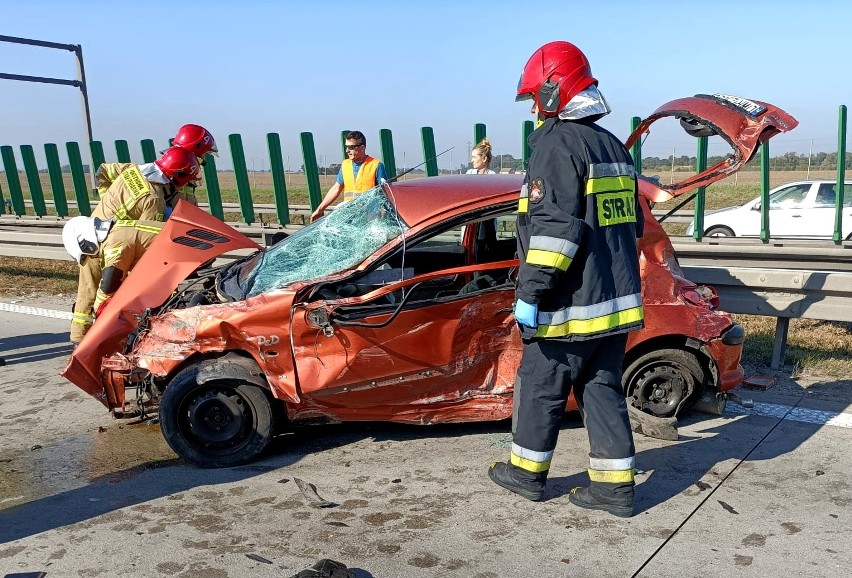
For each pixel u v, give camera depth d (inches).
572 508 147.3
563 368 140.6
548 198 129.5
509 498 152.1
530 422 145.5
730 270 234.8
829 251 315.3
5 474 172.9
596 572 124.7
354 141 335.9
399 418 174.7
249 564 129.9
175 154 239.3
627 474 141.9
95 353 179.8
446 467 167.9
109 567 129.9
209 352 171.0
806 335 276.1
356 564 129.0
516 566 127.2
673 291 180.1
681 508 146.3
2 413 217.2
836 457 168.9
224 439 171.9
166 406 169.3
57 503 156.4
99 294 224.4
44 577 126.8
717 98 185.2
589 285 134.2
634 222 140.5
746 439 179.6
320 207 356.5
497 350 173.2
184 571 128.0
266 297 166.7
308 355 166.9
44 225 641.0
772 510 144.8
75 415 213.3
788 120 173.2
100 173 251.8
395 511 148.2
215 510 150.9
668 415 186.1
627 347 178.9
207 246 199.8
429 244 207.6
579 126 135.0
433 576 124.9
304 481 163.2
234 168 477.7
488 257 208.2
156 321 174.6
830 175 1014.4
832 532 136.1
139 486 163.8
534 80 136.6
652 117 194.5
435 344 168.9
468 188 180.2
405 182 190.5
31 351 287.0
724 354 181.9
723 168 179.9
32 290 418.6
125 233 224.8
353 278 170.6
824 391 213.9
